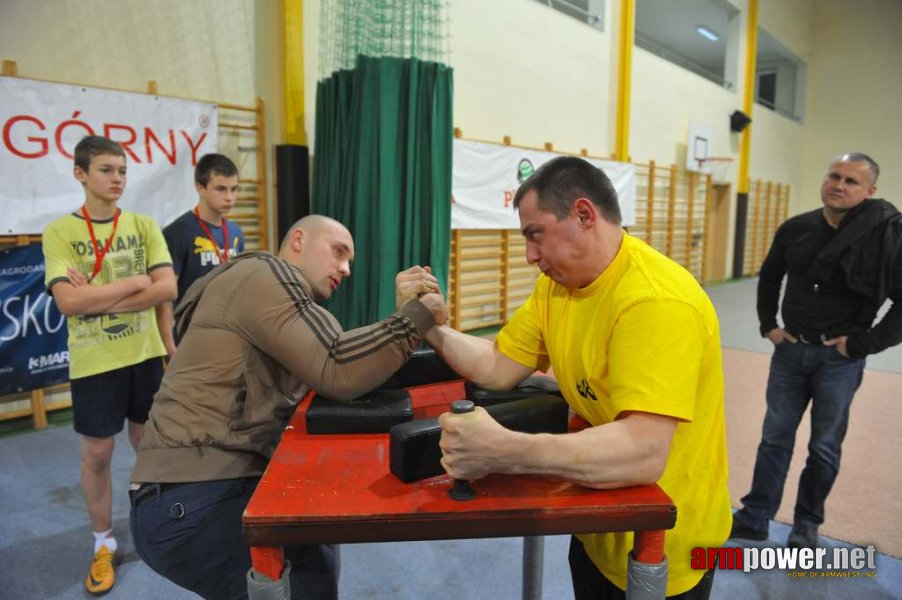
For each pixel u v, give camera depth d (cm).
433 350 129
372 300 339
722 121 905
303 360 101
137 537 108
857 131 1130
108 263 184
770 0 982
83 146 179
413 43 341
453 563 195
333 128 364
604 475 77
